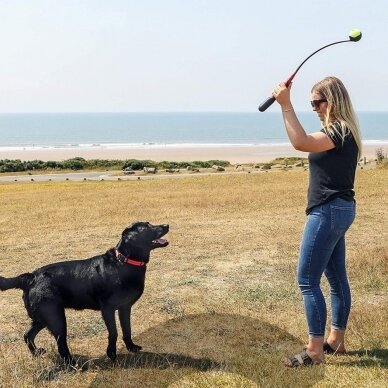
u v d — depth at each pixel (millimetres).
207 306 6445
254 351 5027
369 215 13766
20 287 4918
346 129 4348
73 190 31062
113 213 17000
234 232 11922
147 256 4914
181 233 11898
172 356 5004
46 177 55688
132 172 57812
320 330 4598
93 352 5188
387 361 4648
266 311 6238
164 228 4945
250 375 4469
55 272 4883
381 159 47812
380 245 9820
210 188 27328
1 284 4824
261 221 13672
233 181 32406
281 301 6605
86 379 4547
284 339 5359
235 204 18250
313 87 4551
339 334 4887
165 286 7418
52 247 10906
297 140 4242
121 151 121875
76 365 4711
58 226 14320
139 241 4797
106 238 11875
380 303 6391
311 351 4641
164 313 6254
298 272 4629
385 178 27750
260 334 5504
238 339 5383
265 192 22781
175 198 21734
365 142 155875
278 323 5801
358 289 6969
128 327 5137
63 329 4848
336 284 4855
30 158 101688
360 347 5012
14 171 65688
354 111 4441
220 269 8398
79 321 6062
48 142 172250
